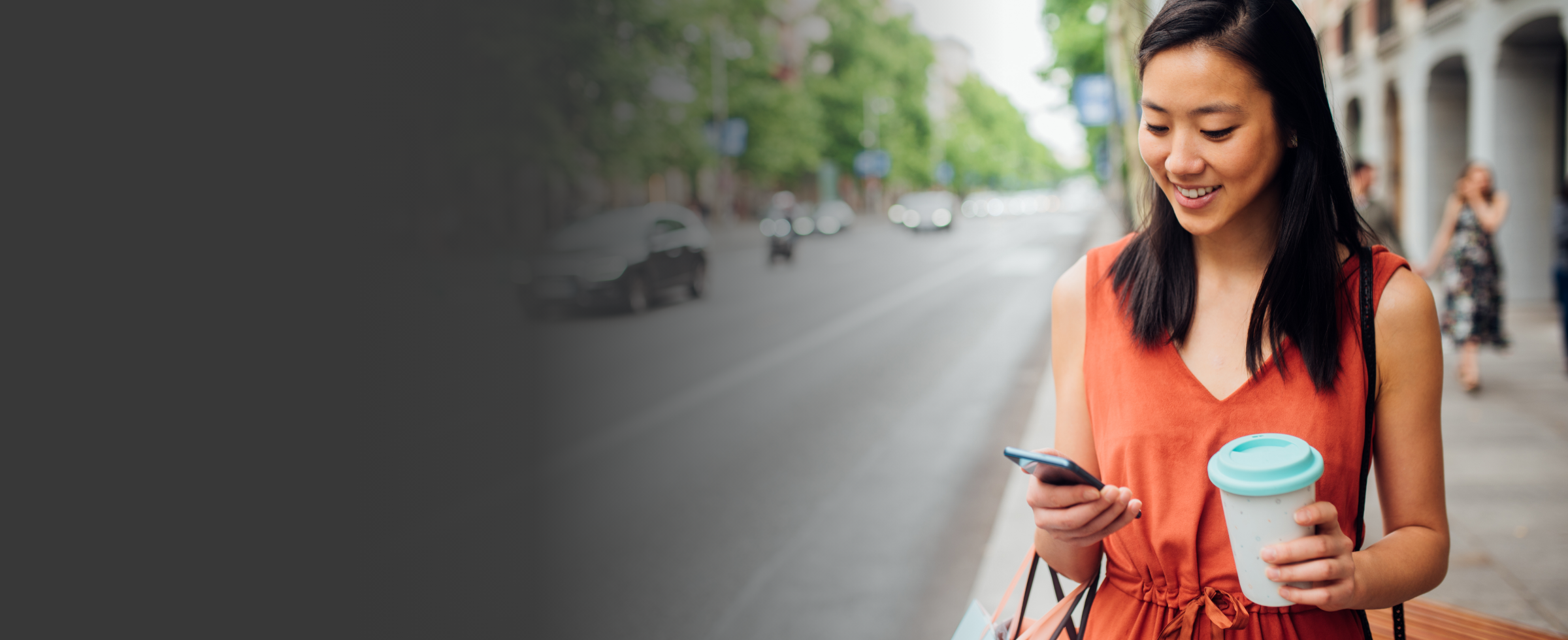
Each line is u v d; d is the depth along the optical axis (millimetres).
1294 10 1105
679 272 16109
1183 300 1202
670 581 3984
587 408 7656
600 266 14242
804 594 3805
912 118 72125
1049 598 3398
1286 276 1135
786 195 36969
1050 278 17500
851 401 7570
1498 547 3570
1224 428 1170
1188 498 1187
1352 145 18469
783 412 7254
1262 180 1114
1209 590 1196
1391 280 1147
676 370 9484
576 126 28297
